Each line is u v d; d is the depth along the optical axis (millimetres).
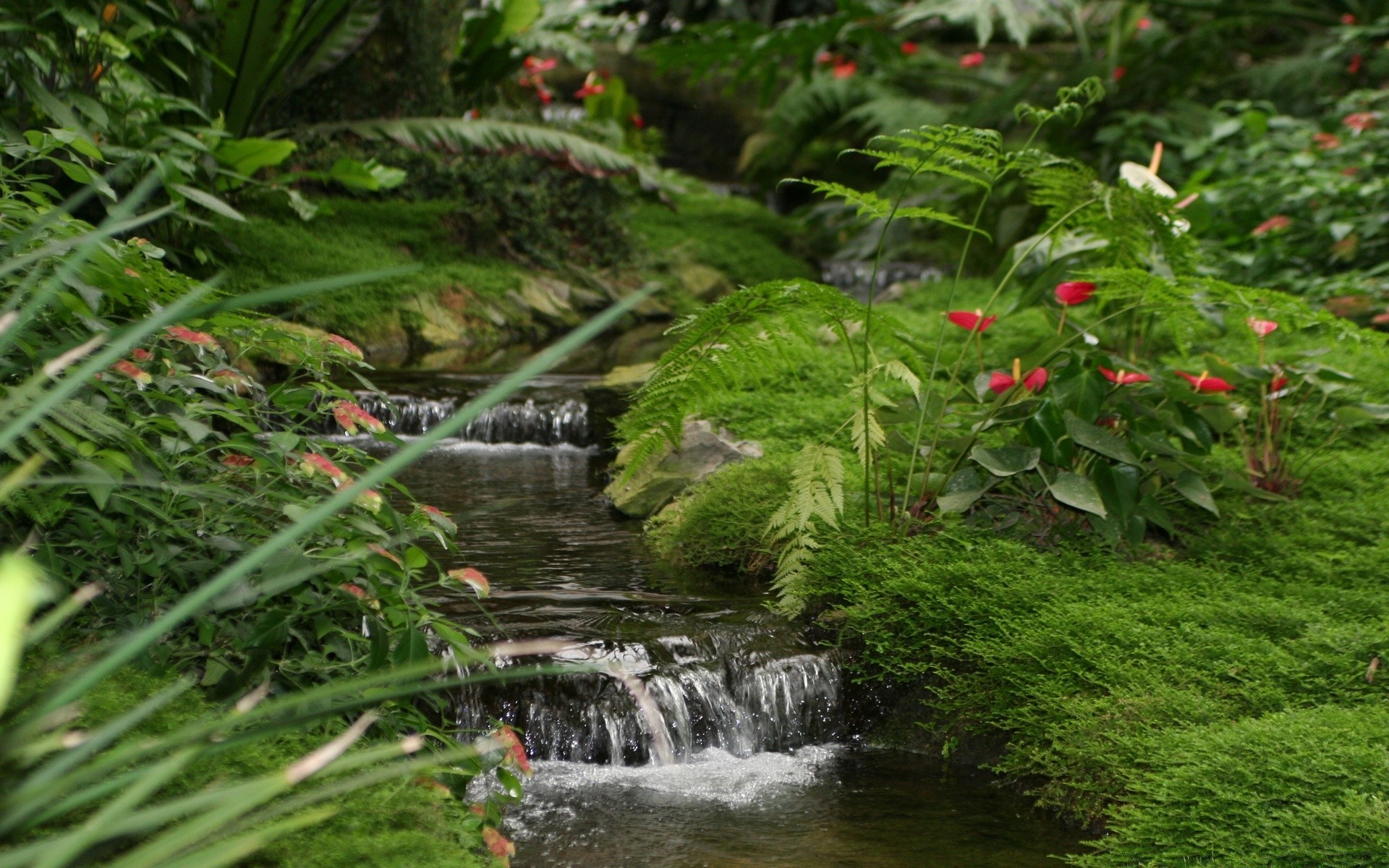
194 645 2711
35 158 3195
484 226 12734
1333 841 2711
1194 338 7805
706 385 4613
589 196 13758
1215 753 3084
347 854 2080
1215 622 4070
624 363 10570
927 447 5383
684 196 17109
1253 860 2738
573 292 12742
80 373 1109
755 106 20359
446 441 8031
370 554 2725
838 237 16969
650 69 20250
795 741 4113
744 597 4770
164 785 2062
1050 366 5258
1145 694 3584
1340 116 10469
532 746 3859
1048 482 4746
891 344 4949
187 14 9203
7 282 2525
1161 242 5672
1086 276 5020
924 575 4352
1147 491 5160
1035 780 3713
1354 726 3166
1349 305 7844
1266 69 13094
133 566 2648
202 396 3230
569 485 6977
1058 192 5656
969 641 4051
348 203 12078
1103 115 13742
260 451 2820
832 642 4352
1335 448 6285
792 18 19688
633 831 3379
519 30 13188
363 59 12117
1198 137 12266
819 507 4508
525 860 3184
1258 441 5977
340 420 3076
